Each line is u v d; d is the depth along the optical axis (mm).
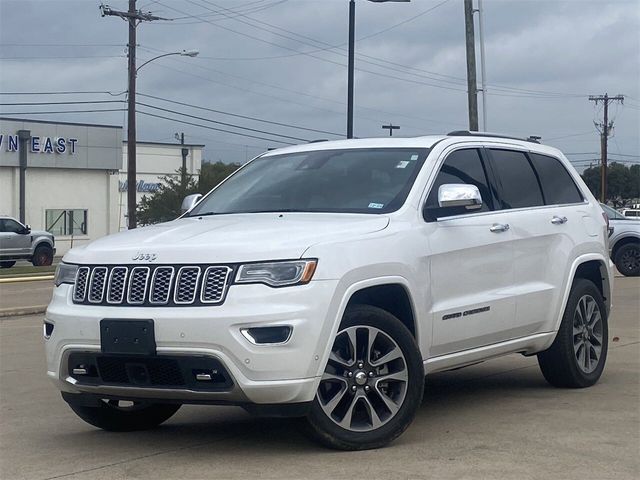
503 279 7035
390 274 5941
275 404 5461
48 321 6023
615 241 21859
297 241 5594
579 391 7902
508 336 7148
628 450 5848
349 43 25734
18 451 6223
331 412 5711
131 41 37062
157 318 5461
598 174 76500
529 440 6133
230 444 6254
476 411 7125
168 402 5711
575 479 5219
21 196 50500
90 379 5875
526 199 7566
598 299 8172
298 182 6945
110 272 5758
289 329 5371
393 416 5922
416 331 6191
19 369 9922
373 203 6434
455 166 6973
